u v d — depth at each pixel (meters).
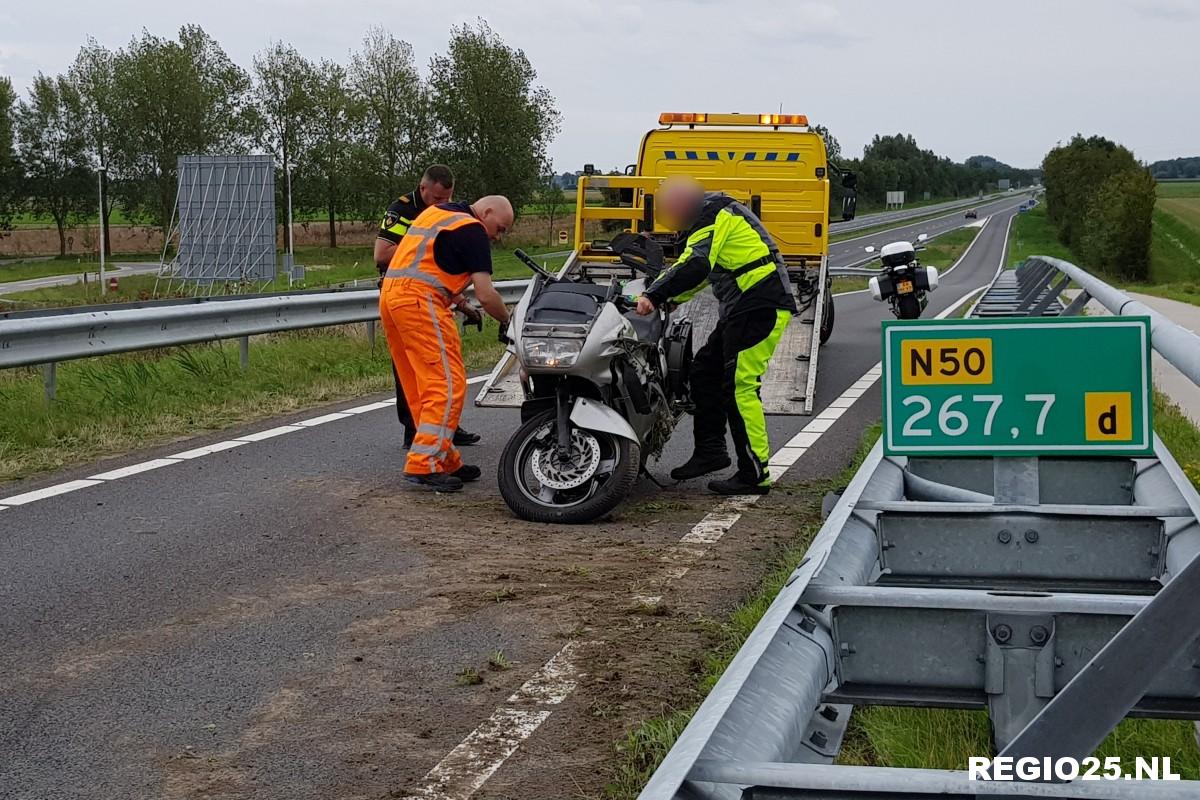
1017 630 3.15
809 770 2.29
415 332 8.59
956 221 164.62
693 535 7.41
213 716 4.65
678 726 4.40
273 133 100.56
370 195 96.88
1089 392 4.11
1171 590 2.18
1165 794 2.16
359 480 9.00
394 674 5.09
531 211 107.62
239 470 9.34
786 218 14.71
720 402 8.69
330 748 4.36
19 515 7.88
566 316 7.68
